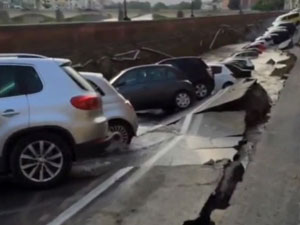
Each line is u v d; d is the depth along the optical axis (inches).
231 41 2933.1
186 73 834.8
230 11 5251.0
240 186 284.2
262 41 2081.7
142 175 300.8
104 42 1471.5
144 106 686.5
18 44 1065.5
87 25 1380.4
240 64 1126.4
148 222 224.8
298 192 272.7
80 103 285.7
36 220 232.2
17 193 272.1
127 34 1646.2
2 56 288.2
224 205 254.5
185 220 226.5
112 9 3572.8
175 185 277.3
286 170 317.7
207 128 442.9
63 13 2910.9
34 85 280.7
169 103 692.7
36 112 275.6
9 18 2444.6
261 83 871.7
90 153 291.6
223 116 490.3
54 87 283.9
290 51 1790.1
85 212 240.5
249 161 342.0
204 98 799.1
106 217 232.4
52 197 264.2
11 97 274.5
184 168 313.1
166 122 540.7
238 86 613.6
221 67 930.7
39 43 1143.6
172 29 2103.8
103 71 1326.3
